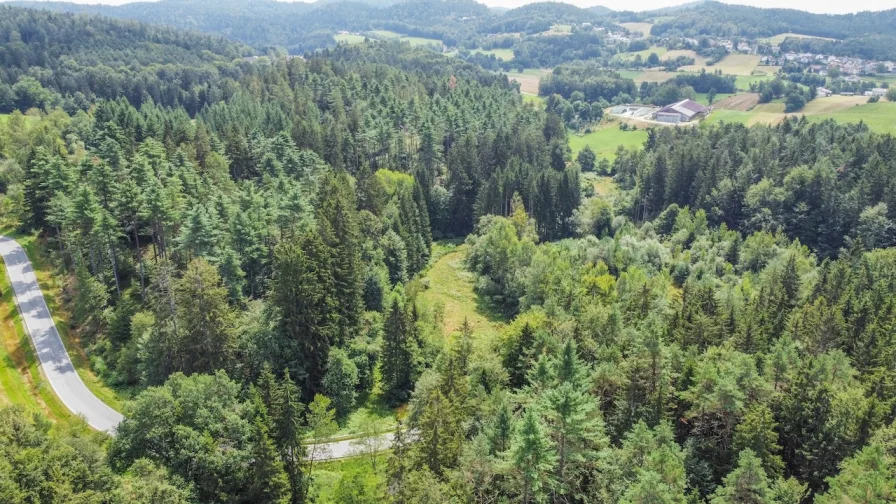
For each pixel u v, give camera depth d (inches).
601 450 2005.4
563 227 6397.6
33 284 3774.6
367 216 4837.6
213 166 4874.5
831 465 2196.1
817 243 5930.1
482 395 2507.4
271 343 3078.2
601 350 2822.3
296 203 3880.4
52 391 2965.1
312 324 3189.0
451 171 6535.4
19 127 6200.8
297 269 3161.9
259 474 2089.1
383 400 3353.8
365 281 4074.8
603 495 1898.4
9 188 4618.6
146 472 1937.7
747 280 4694.9
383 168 6437.0
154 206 3523.6
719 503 1815.9
